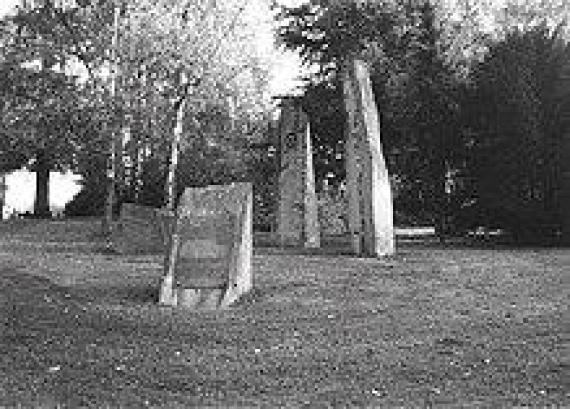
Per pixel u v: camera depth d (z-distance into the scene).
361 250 19.56
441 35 27.86
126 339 10.72
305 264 17.50
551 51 24.00
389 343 10.62
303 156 23.00
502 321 11.72
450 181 27.09
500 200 23.56
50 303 12.59
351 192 19.94
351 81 20.31
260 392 8.60
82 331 11.01
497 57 24.48
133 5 27.06
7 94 31.86
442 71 26.77
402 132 27.70
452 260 18.34
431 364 9.57
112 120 27.28
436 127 26.78
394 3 29.72
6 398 8.11
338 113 30.19
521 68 23.38
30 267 16.50
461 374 9.14
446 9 29.70
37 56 29.92
